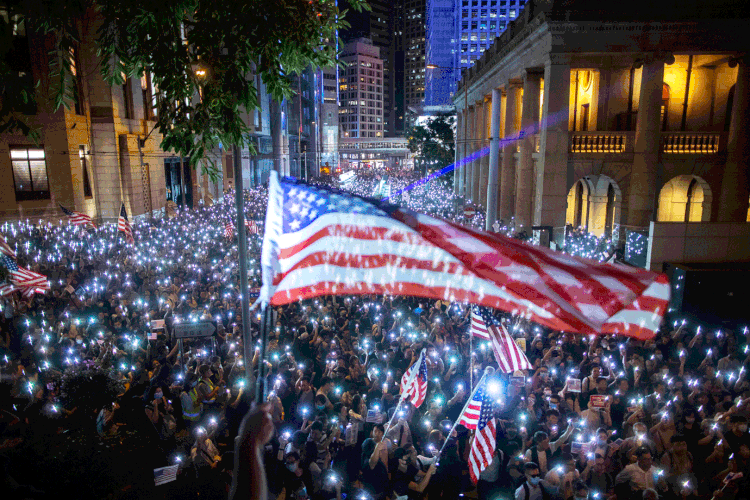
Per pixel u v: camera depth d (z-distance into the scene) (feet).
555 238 93.40
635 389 36.22
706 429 30.50
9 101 18.31
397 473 26.04
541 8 91.86
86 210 102.63
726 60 93.40
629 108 97.25
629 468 25.44
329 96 556.10
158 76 19.08
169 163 139.54
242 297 24.94
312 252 9.45
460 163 195.72
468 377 38.32
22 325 44.06
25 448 21.65
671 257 59.62
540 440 26.58
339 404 32.91
